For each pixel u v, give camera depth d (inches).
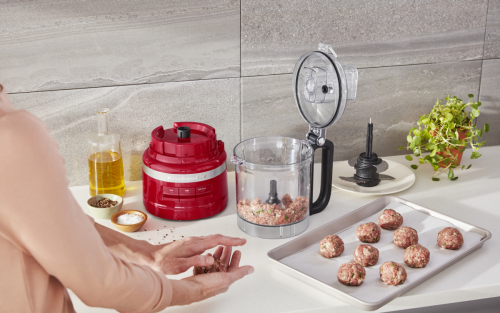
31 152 19.9
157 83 55.2
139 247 33.5
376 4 59.2
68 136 54.5
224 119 59.0
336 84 44.0
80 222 21.5
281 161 49.9
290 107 60.8
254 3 55.1
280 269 39.9
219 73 56.8
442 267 38.9
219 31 55.1
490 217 49.4
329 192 50.7
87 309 34.9
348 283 37.2
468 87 66.8
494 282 38.3
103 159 51.1
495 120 69.3
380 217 46.9
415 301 37.0
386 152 67.0
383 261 41.1
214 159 48.6
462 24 63.1
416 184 57.5
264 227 44.9
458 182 58.1
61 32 50.4
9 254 21.9
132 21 52.1
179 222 48.5
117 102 54.7
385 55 61.9
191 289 29.6
